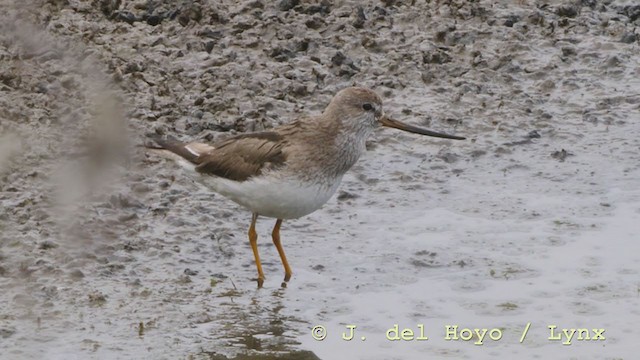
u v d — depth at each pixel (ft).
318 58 58.34
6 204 44.91
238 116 52.49
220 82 55.06
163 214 45.96
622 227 47.21
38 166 47.73
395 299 41.63
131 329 38.22
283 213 41.65
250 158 40.81
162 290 40.96
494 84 58.59
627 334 39.78
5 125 49.62
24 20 57.31
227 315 39.68
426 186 50.31
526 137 54.49
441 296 41.98
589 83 59.31
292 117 53.36
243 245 44.73
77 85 53.47
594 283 43.01
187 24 60.13
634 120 56.44
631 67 60.80
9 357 35.96
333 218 47.34
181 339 37.86
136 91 54.03
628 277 43.47
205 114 52.60
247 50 58.39
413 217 47.70
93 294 39.83
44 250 42.39
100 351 36.68
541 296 42.16
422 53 59.67
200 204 46.88
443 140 53.88
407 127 43.78
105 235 43.98
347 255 44.52
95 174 47.93
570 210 48.57
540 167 52.21
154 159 49.47
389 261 44.21
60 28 57.57
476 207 48.67
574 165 52.42
